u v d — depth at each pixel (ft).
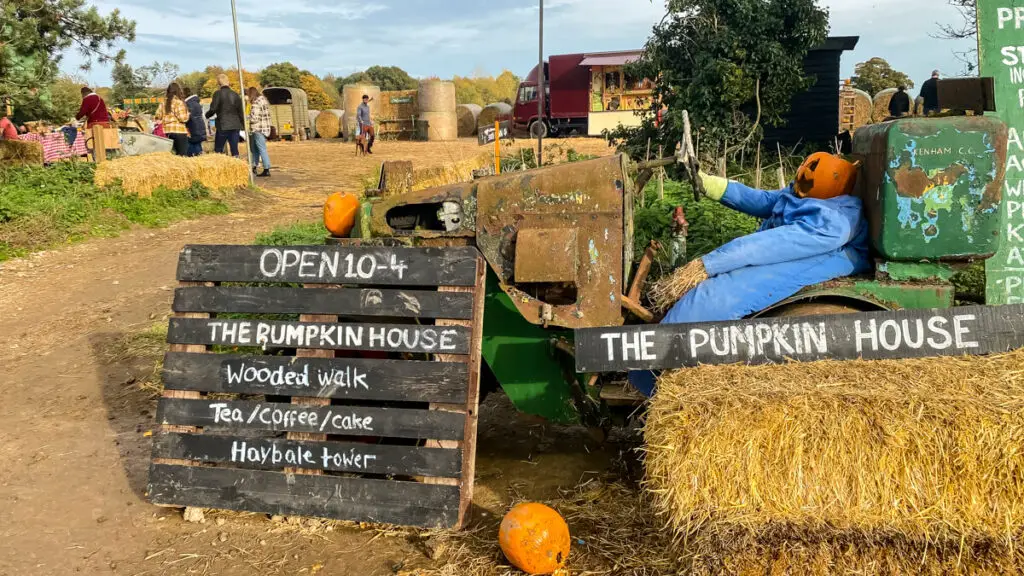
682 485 10.34
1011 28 15.47
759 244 12.94
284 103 105.70
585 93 89.15
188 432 13.65
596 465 14.93
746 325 12.31
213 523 13.34
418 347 13.05
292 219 40.45
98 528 13.24
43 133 51.34
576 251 13.07
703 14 43.14
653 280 15.51
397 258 13.34
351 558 12.11
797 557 10.40
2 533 13.08
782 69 42.09
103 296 27.73
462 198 13.75
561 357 13.89
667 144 43.73
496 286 13.89
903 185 12.17
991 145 11.93
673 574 11.09
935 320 12.12
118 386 19.99
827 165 13.43
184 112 53.47
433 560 11.91
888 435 10.05
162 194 41.39
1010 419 9.90
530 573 11.33
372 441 13.89
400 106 104.01
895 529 10.13
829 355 12.18
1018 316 12.13
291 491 13.15
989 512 9.96
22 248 33.27
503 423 17.22
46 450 16.34
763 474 10.25
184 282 14.25
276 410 13.35
